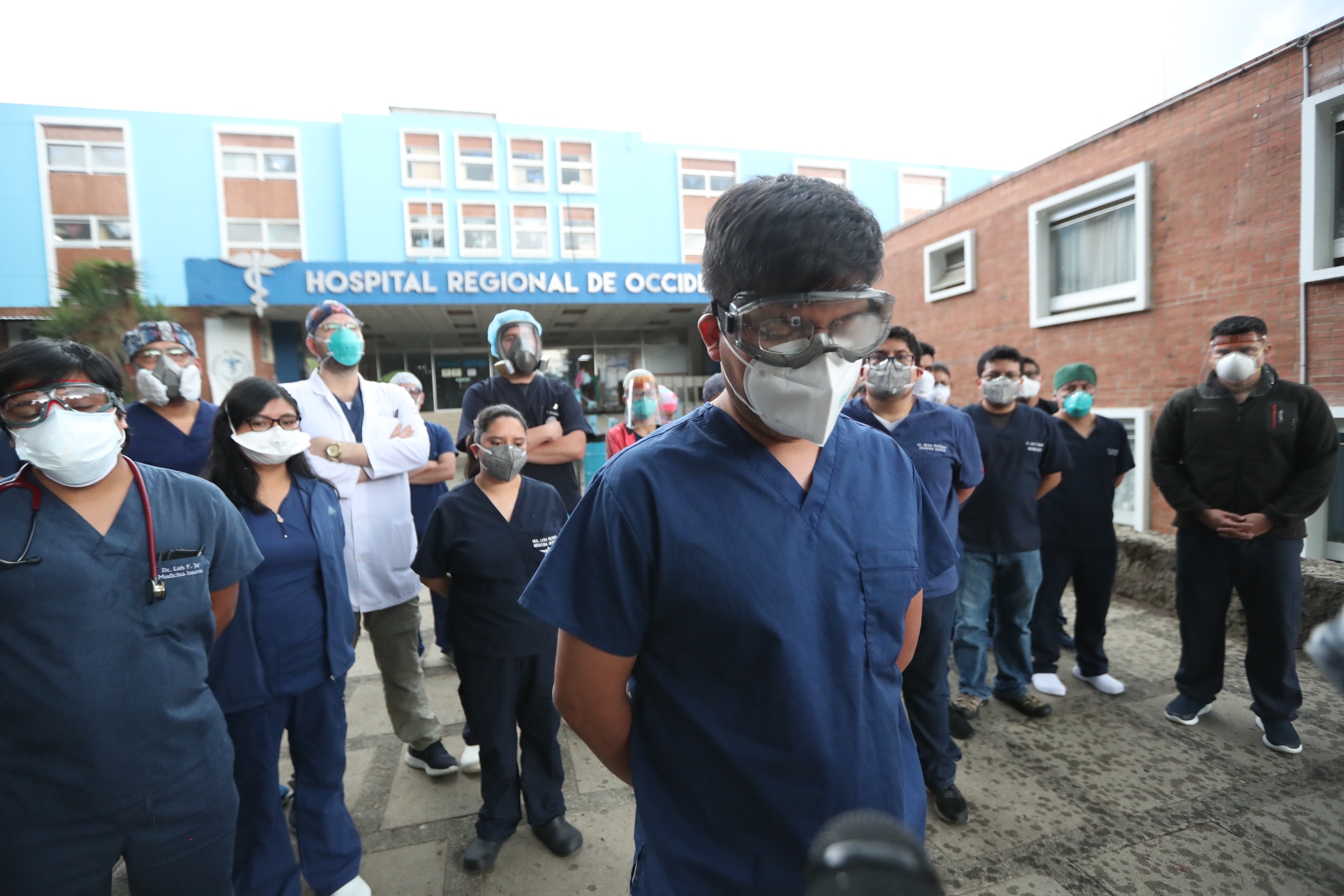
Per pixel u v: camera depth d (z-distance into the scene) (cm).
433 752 282
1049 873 219
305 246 1584
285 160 1571
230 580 169
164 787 146
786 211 85
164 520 151
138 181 1473
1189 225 503
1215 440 294
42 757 135
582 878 223
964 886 215
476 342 1414
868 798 94
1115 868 220
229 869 162
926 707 246
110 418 142
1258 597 286
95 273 814
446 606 306
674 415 551
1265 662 287
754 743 93
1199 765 277
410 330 1370
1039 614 363
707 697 94
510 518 233
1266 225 450
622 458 100
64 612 136
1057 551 357
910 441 262
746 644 91
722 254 91
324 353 279
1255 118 455
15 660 133
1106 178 564
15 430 132
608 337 1438
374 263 1089
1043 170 634
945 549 119
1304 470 280
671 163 1794
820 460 102
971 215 729
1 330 1190
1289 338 441
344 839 212
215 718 159
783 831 92
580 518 100
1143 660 384
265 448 202
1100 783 267
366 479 277
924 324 816
